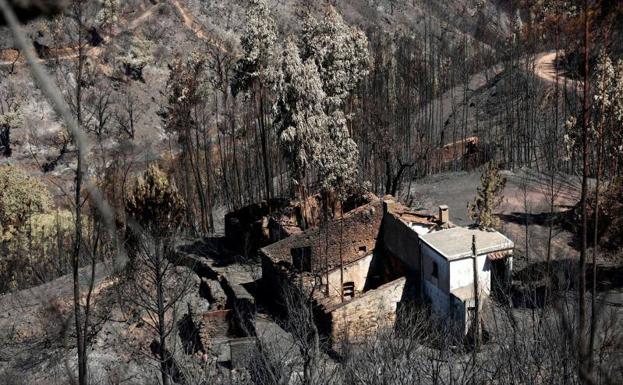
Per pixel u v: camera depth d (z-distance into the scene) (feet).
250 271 201.87
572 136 223.10
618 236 168.45
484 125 379.35
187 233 246.27
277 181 308.60
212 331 169.48
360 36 239.91
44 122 355.56
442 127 378.73
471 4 638.94
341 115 217.97
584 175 87.25
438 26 615.16
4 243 241.96
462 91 448.65
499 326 122.01
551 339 81.92
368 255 185.88
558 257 147.74
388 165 247.50
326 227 183.73
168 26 492.95
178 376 139.03
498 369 85.40
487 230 172.14
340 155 209.87
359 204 205.57
